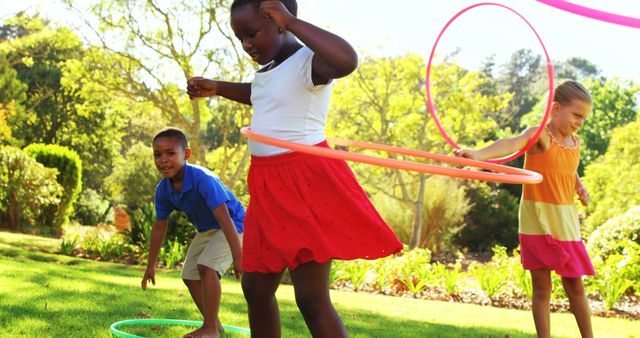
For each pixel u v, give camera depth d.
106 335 4.07
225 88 3.56
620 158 23.22
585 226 21.92
